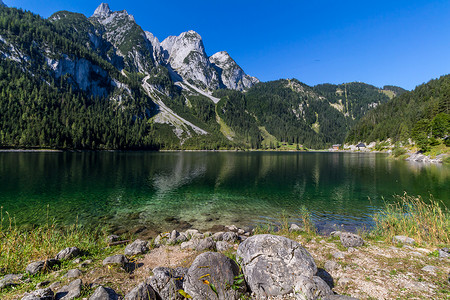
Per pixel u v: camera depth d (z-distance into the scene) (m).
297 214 22.73
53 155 97.38
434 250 9.20
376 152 162.50
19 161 67.88
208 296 5.27
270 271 5.72
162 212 23.33
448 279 6.27
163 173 52.97
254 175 51.81
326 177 48.09
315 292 5.16
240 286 5.61
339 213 22.92
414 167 61.72
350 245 10.24
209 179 45.28
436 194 30.09
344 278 6.78
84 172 50.19
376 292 5.92
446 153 73.81
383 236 12.62
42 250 10.76
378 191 33.25
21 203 25.28
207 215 22.45
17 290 6.64
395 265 7.68
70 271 7.73
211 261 5.78
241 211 23.81
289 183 41.03
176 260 9.28
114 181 40.59
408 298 5.52
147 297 5.45
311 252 9.80
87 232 17.25
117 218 21.28
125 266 8.41
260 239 6.50
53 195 29.27
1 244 10.39
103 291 5.54
